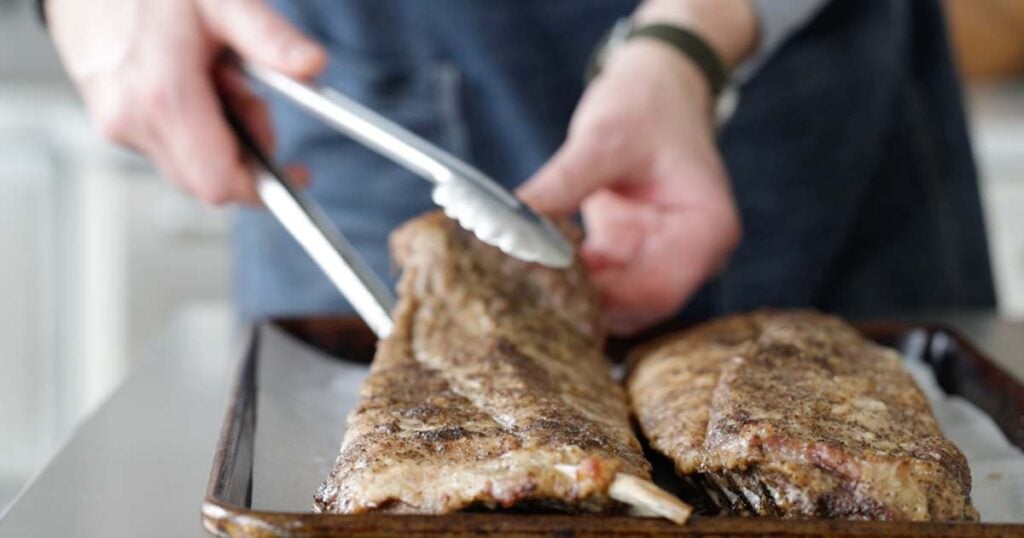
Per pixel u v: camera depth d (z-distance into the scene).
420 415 0.67
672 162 0.92
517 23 1.13
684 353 0.79
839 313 1.19
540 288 0.82
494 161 1.16
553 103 1.14
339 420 0.78
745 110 1.14
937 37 1.21
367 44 1.15
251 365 0.81
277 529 0.58
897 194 1.20
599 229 0.93
